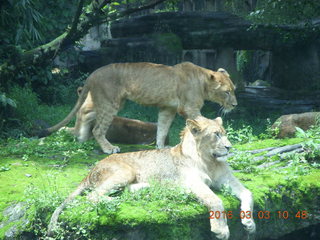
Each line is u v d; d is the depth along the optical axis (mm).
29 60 13828
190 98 10805
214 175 7223
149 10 29422
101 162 7199
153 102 10750
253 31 20281
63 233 6219
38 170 8836
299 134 9945
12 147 10422
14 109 13734
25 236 6504
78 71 19484
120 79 10734
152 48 19453
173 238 6309
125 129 12148
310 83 21906
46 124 14000
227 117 18406
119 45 19547
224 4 23844
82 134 11312
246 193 7020
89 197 6652
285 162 9477
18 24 14703
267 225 7641
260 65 28938
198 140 7047
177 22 20359
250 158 9438
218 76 10961
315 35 20578
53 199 6770
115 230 6191
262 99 19828
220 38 20406
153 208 6410
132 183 7102
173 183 7047
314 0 17453
